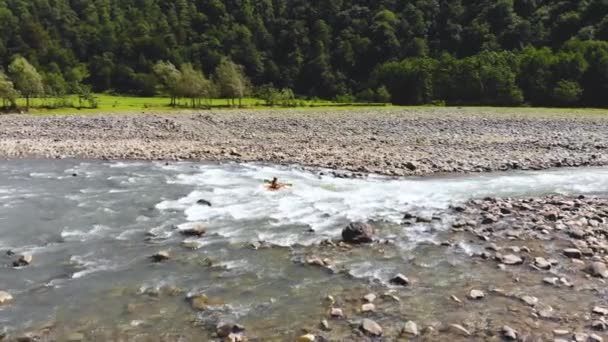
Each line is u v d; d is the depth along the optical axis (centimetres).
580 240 1546
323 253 1480
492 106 9869
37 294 1215
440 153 3453
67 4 19575
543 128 5219
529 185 2470
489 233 1636
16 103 8462
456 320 1050
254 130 4894
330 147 3719
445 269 1341
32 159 3350
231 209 1986
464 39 15038
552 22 14088
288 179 2602
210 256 1462
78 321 1074
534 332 994
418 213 1905
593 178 2659
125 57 15925
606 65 9625
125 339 994
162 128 5006
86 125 5234
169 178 2656
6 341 991
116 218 1870
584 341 948
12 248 1546
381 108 9131
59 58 15500
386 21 16000
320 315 1084
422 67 11331
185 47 16550
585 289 1202
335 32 16988
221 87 10431
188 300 1169
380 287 1231
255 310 1112
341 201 2114
